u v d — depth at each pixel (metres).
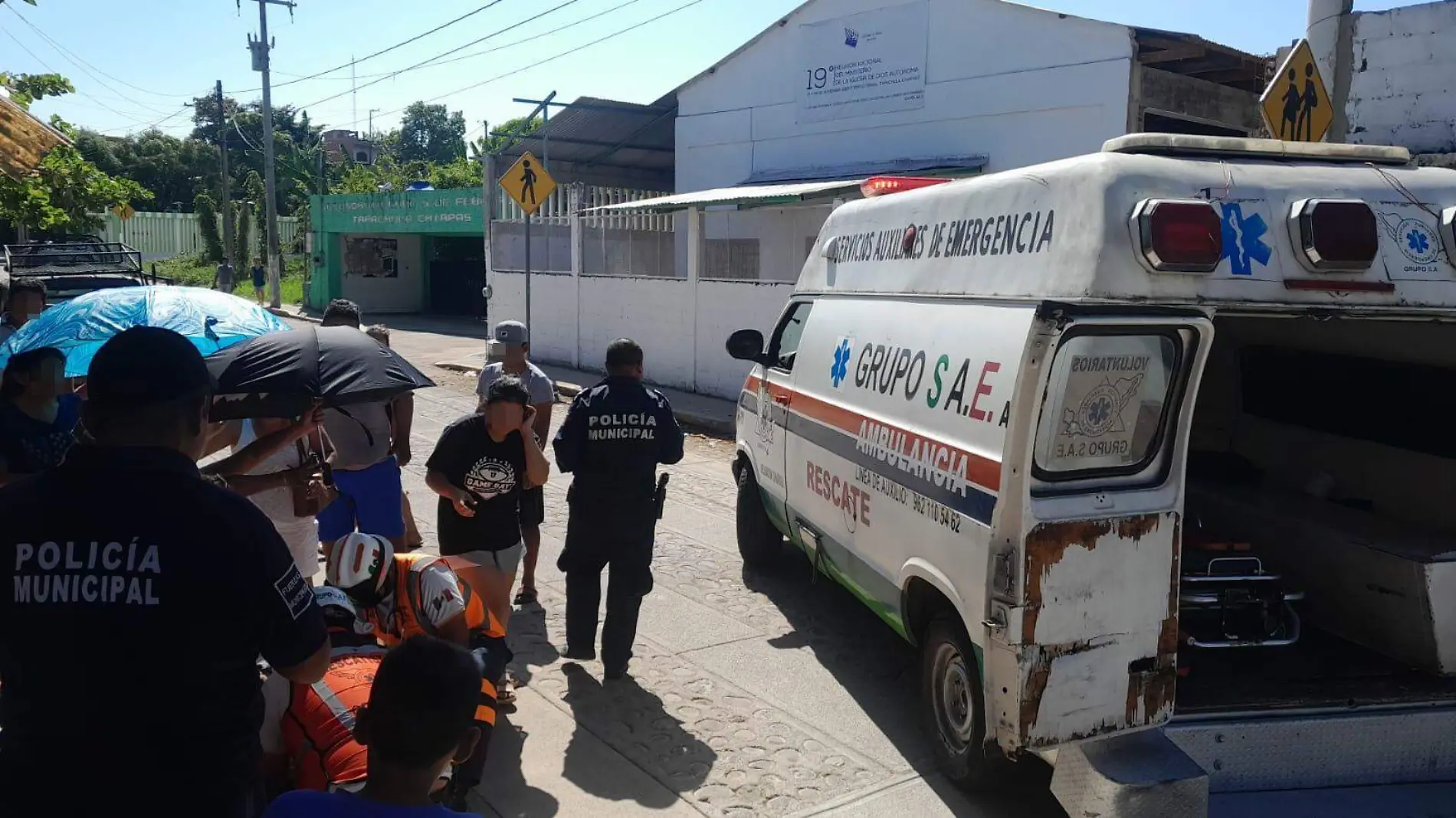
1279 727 3.87
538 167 15.22
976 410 4.07
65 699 2.09
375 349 4.60
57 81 7.85
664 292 15.07
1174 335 3.71
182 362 2.24
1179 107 13.04
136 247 40.31
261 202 46.31
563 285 17.16
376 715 2.10
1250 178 3.71
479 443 5.07
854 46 15.34
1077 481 3.72
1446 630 4.22
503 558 5.27
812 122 16.11
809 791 4.35
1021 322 3.90
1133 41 12.27
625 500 5.13
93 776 2.10
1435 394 4.90
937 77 14.34
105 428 2.19
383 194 26.81
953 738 4.37
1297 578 4.93
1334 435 5.50
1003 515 3.72
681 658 5.70
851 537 5.29
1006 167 13.66
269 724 3.37
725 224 16.97
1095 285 3.50
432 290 30.06
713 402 13.89
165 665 2.11
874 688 5.37
